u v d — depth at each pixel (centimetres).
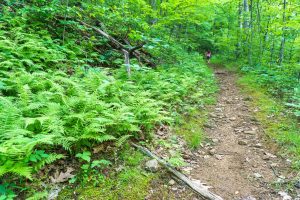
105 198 397
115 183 426
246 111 907
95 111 528
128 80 883
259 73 1535
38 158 403
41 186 386
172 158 503
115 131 538
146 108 617
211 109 926
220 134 714
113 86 708
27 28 1009
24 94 534
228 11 2759
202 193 439
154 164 480
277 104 937
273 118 802
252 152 611
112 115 529
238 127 765
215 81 1461
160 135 614
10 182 376
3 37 805
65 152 455
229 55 2473
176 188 449
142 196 416
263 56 1909
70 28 1143
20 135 412
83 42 1096
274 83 1257
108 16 1251
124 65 952
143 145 545
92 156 466
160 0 1850
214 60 2588
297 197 449
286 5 1691
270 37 1942
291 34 1655
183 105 859
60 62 882
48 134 442
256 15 2052
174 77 1116
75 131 473
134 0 1491
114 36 1284
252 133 711
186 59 1719
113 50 1150
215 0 1958
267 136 682
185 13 1582
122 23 1320
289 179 496
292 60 1725
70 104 546
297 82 1225
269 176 512
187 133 664
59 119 500
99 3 1473
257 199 446
